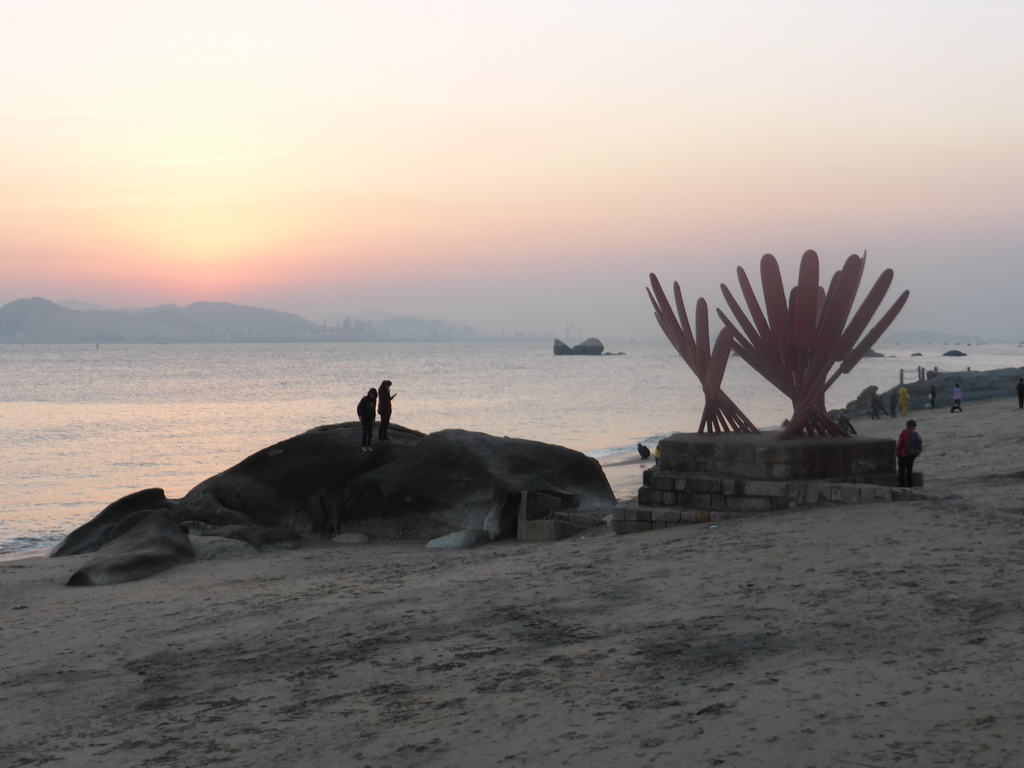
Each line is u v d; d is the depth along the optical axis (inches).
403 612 427.5
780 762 205.5
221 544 694.5
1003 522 463.5
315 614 445.1
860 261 605.9
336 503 781.9
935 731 214.8
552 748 231.9
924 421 1758.1
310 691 311.7
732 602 376.5
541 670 308.5
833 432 634.8
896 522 486.6
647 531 613.0
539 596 432.8
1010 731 210.1
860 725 223.6
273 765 240.8
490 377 5556.1
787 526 517.0
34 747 276.1
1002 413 1753.2
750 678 274.1
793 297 633.6
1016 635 289.9
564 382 4958.2
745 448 600.1
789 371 630.5
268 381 4995.1
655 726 239.5
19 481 1466.5
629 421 2647.6
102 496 1314.0
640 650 321.1
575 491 796.6
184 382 4854.8
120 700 323.3
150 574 618.5
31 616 498.3
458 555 633.6
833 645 302.4
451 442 802.8
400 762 233.8
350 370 6565.0
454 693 292.2
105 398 3612.2
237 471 831.1
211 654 382.3
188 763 248.4
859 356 626.2
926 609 334.3
